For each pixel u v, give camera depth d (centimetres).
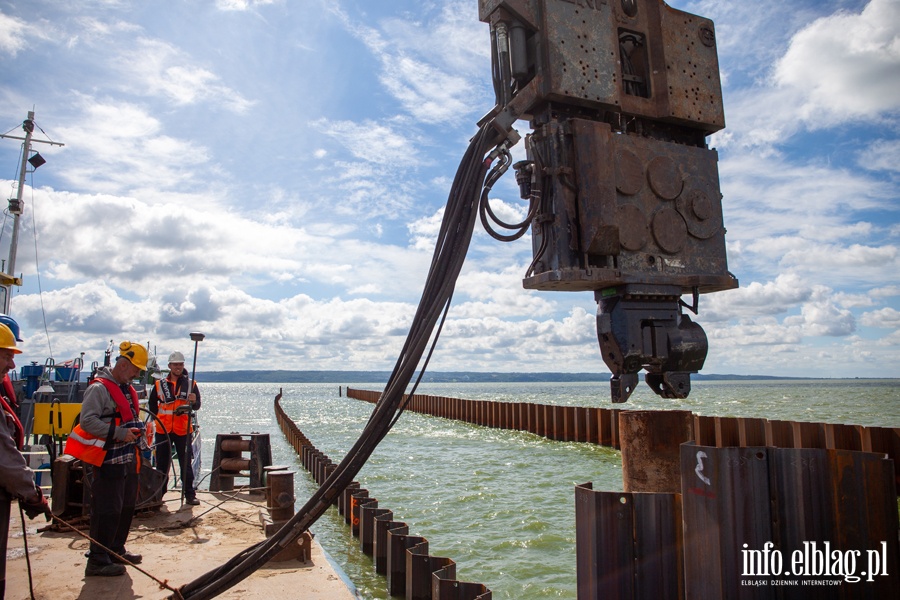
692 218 357
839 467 286
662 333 339
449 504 1274
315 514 327
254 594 463
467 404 3625
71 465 648
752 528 288
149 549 571
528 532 1029
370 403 7294
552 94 324
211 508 711
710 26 386
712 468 296
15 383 1198
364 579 772
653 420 347
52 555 550
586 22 340
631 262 336
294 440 2348
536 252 348
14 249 1434
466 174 339
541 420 2717
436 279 332
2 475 353
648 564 321
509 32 341
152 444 800
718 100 377
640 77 367
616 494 329
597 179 321
